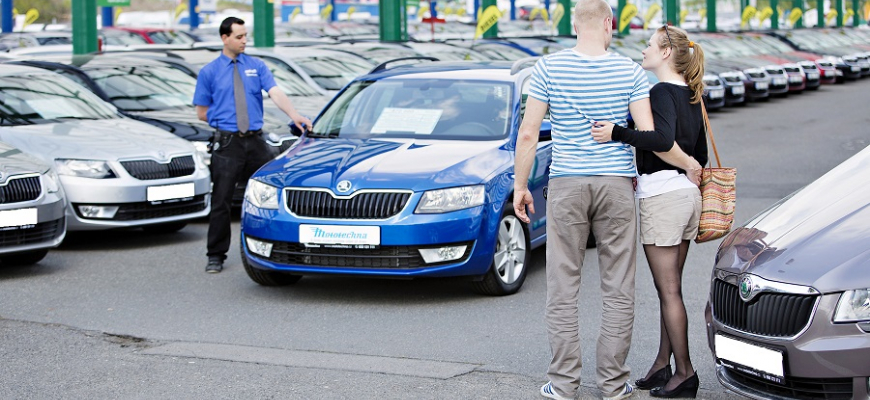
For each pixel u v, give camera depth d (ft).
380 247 30.01
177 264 37.88
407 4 123.03
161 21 246.27
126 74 54.29
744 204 49.75
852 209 19.36
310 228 30.48
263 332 28.12
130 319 29.68
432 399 21.97
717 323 19.11
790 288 17.51
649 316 29.07
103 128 42.88
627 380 21.86
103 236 44.16
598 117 20.47
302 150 33.94
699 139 21.45
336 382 23.26
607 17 20.67
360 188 30.32
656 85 20.76
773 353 17.71
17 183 35.19
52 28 179.11
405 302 31.53
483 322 28.91
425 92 36.37
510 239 32.50
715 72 105.40
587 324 28.22
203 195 42.73
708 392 22.15
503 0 295.48
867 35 165.99
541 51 93.30
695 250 38.86
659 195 20.77
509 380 23.29
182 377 23.77
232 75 36.65
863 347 16.65
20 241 35.27
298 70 64.39
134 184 40.24
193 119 48.78
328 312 30.35
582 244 21.17
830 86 137.49
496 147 33.19
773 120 95.25
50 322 29.30
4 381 23.49
